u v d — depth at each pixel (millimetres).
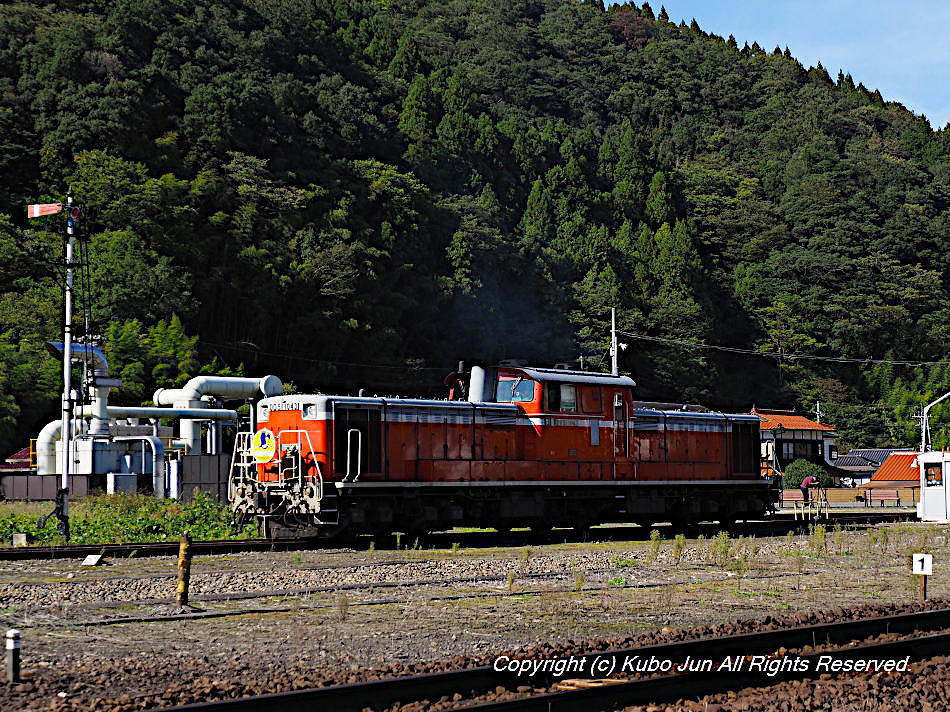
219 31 126500
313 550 22203
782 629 12484
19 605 14562
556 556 21531
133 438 37844
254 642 11930
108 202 82312
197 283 83812
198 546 21500
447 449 24797
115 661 10711
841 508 51750
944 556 23031
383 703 8719
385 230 105250
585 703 8758
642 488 28750
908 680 9945
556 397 26781
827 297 135375
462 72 171125
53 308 67188
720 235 153000
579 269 127438
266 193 96188
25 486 37406
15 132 87938
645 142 169250
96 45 102562
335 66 146375
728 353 129625
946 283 151000
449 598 15484
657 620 13734
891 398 119688
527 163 155500
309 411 23188
